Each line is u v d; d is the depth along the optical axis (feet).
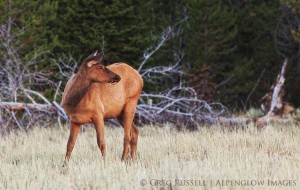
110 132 192.54
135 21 287.07
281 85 237.66
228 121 220.02
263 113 236.43
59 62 275.18
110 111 136.98
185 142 155.22
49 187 104.22
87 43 278.87
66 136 182.39
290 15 321.32
